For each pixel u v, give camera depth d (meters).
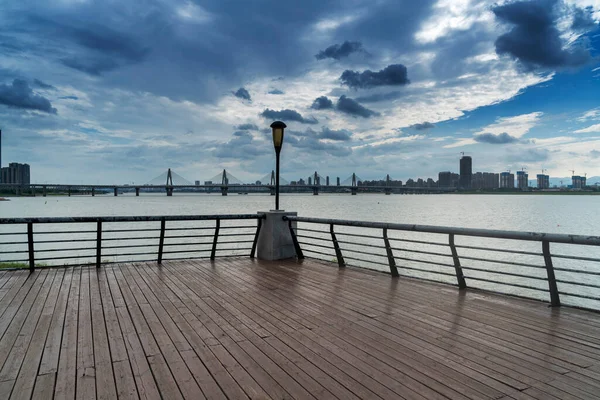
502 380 2.75
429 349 3.30
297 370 2.92
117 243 23.86
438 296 5.02
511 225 45.84
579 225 45.88
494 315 4.21
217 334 3.68
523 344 3.40
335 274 6.39
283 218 7.83
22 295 5.05
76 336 3.63
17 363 3.06
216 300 4.85
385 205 107.62
